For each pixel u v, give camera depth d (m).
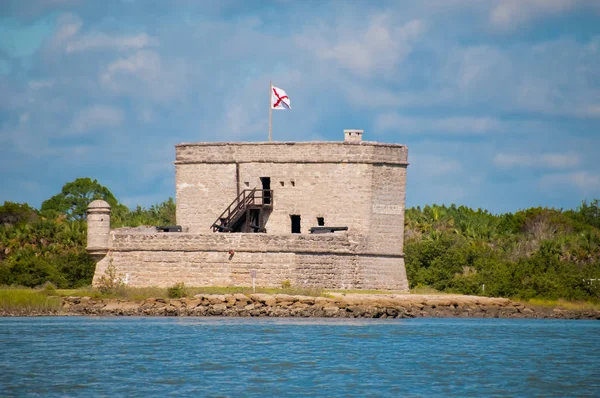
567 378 196.25
